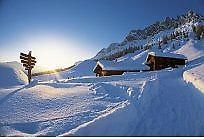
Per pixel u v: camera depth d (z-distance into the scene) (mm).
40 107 16500
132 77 36219
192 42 157125
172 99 15812
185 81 23172
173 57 61906
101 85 25344
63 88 24453
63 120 13438
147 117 12062
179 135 10062
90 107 16031
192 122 11547
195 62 73938
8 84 38844
